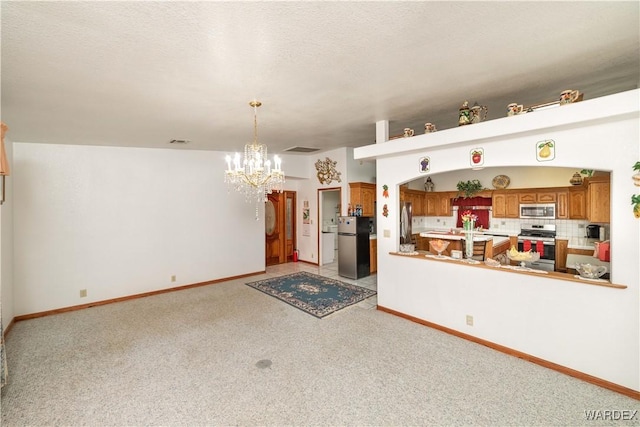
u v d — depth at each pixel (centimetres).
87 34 166
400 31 171
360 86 256
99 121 334
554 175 579
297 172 690
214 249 572
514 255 310
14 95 253
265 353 294
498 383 242
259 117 343
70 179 434
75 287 434
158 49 185
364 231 597
